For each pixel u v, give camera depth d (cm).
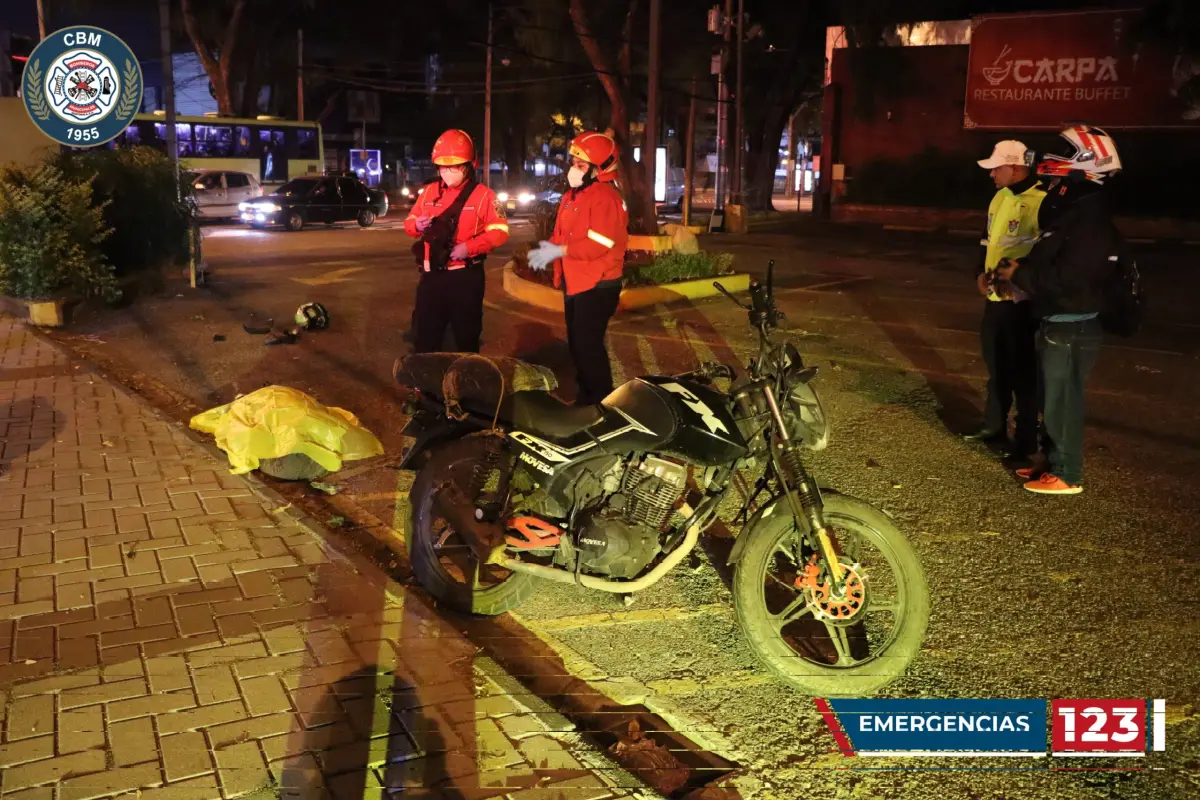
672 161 6550
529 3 3491
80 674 391
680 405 416
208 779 329
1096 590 505
